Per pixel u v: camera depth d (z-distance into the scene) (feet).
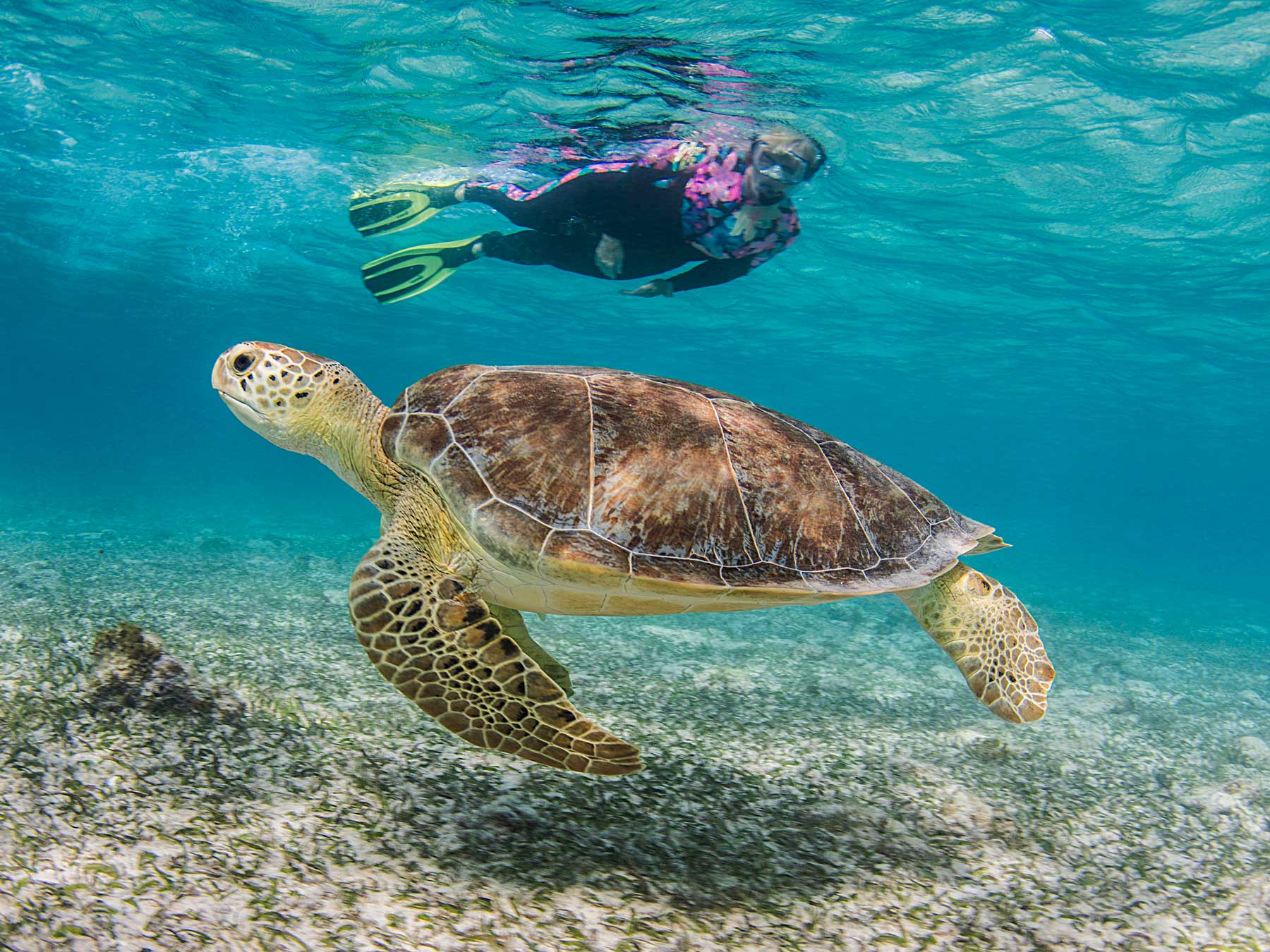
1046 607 18.54
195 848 4.00
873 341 33.24
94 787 4.41
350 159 17.12
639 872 4.55
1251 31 10.33
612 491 4.98
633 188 10.53
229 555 14.49
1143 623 17.95
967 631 6.05
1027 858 5.31
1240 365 28.86
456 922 3.77
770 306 28.22
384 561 4.83
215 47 12.91
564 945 3.73
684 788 5.57
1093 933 4.50
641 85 12.50
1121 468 101.81
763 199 10.49
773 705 7.66
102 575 10.87
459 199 11.94
